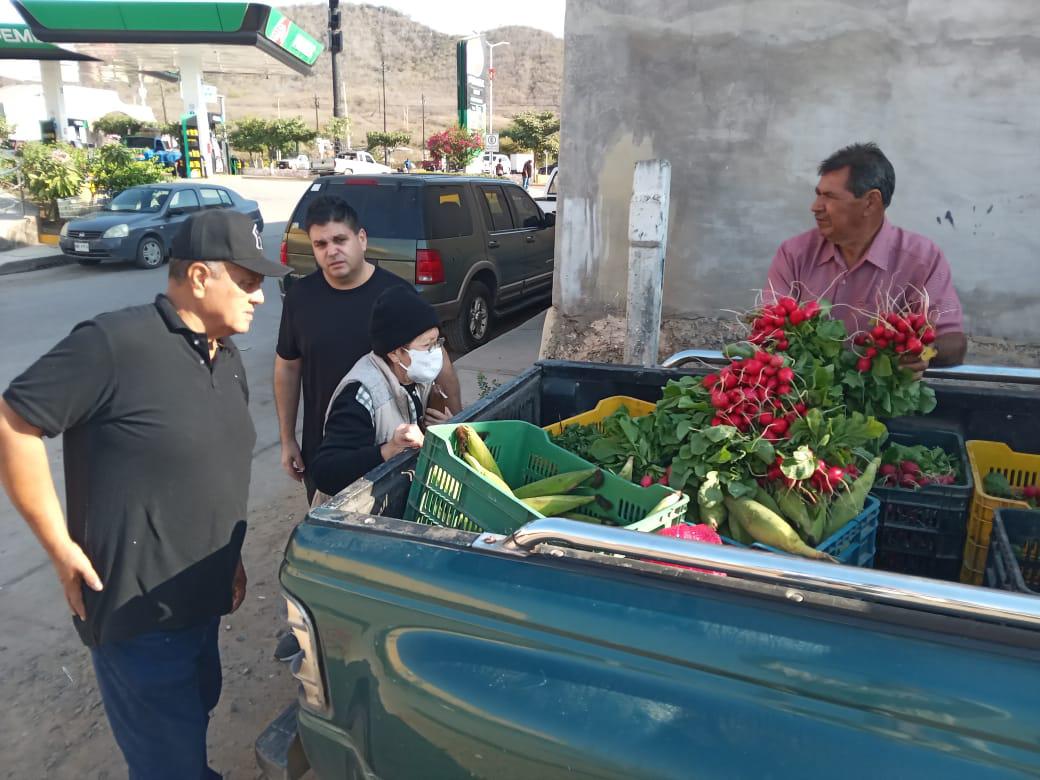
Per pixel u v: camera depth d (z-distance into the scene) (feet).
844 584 4.31
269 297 36.29
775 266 10.38
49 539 6.27
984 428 8.86
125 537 6.47
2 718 9.94
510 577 4.94
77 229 44.70
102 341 6.12
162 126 197.16
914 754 3.86
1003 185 15.88
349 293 9.93
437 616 5.03
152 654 6.79
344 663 5.40
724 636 4.35
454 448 6.86
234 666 10.82
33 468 6.07
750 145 17.39
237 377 7.20
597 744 4.43
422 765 5.11
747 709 4.19
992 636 4.04
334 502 5.90
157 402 6.37
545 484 6.88
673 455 7.71
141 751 7.03
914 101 16.07
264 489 16.38
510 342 26.22
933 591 4.15
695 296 18.58
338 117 144.15
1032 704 3.78
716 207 17.97
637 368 9.73
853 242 9.33
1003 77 15.40
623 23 17.76
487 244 27.40
